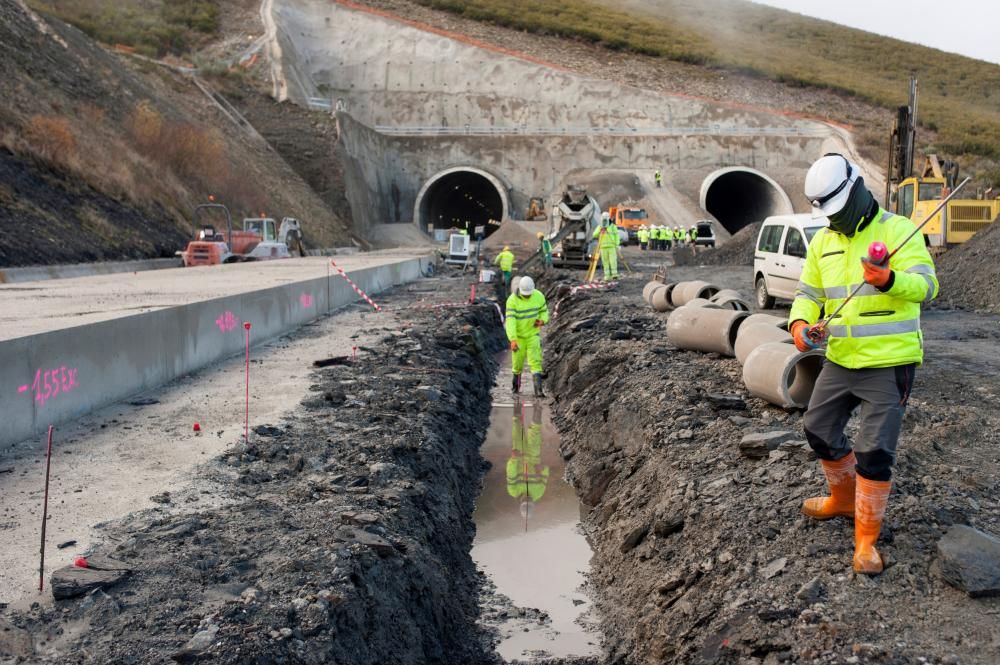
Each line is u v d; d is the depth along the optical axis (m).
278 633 3.88
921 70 99.75
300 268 23.42
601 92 70.25
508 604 6.59
